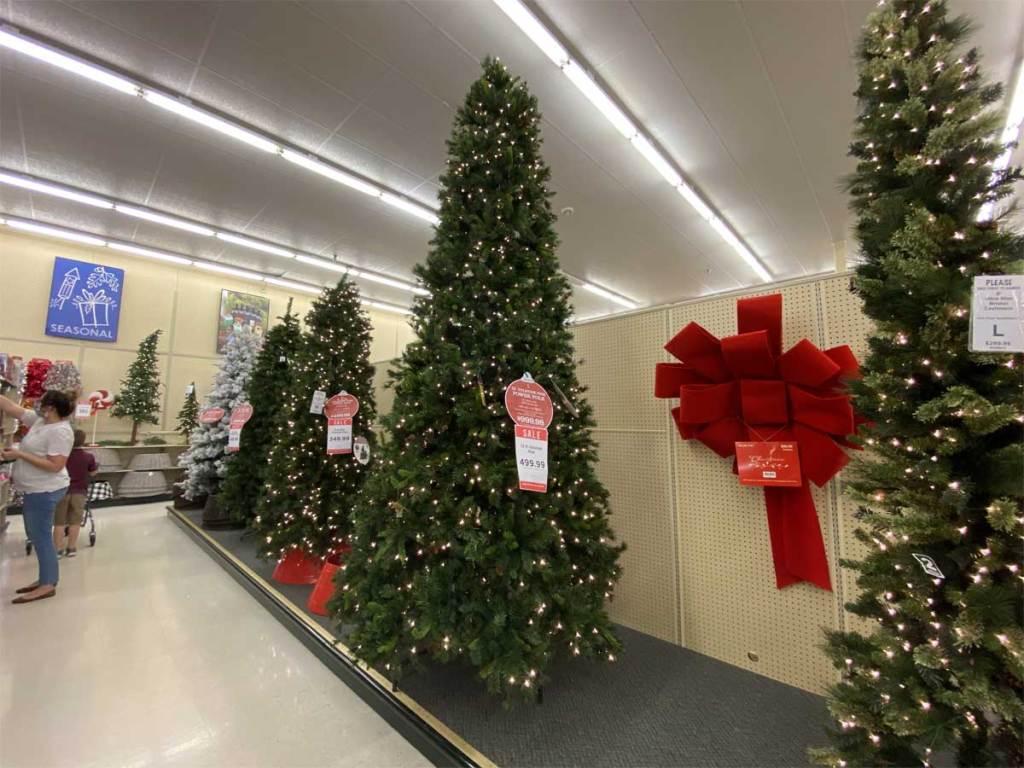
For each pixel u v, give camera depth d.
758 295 2.30
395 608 1.93
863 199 1.38
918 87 1.23
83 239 7.18
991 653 1.04
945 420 1.15
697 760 1.67
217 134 4.59
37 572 3.84
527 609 1.77
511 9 3.26
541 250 2.23
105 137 4.62
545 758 1.67
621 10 3.28
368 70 3.82
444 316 2.08
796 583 2.15
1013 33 3.34
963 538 1.13
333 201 5.98
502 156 2.24
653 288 9.52
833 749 1.24
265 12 3.27
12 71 3.74
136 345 8.14
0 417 4.18
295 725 1.98
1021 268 1.08
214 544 4.49
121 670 2.38
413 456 2.00
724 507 2.41
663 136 4.68
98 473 7.07
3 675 2.29
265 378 5.26
